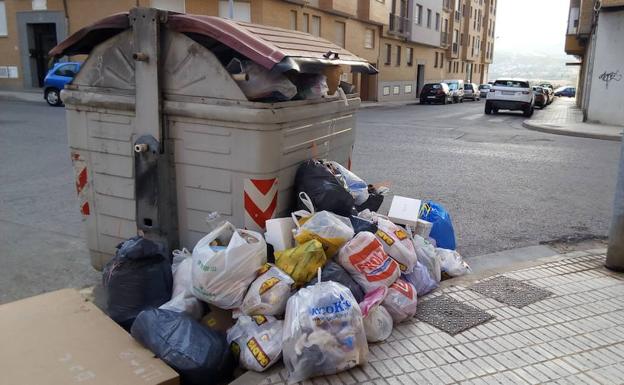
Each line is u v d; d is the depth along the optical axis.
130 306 3.27
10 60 25.89
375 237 3.42
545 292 3.82
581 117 22.67
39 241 5.28
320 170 3.70
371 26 34.06
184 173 3.64
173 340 2.76
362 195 4.11
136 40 3.50
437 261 3.96
